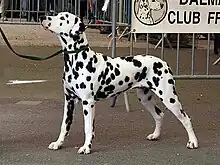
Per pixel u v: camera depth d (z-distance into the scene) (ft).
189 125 21.48
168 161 19.70
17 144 21.38
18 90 32.53
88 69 20.06
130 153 20.52
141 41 59.52
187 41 58.03
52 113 26.76
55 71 39.70
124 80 20.79
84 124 22.34
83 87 20.08
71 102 21.02
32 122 24.89
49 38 61.93
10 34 63.62
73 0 50.11
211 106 29.48
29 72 38.99
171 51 53.98
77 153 20.34
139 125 24.73
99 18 48.65
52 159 19.62
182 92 33.19
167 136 23.03
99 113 26.94
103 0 47.98
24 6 57.77
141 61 21.08
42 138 22.29
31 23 54.03
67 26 19.93
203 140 22.59
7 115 26.13
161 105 27.78
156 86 21.12
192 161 19.77
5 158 19.63
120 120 25.61
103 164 19.19
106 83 20.49
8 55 46.98
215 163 19.63
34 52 49.90
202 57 50.83
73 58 20.11
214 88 34.71
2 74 37.86
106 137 22.66
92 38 62.23
